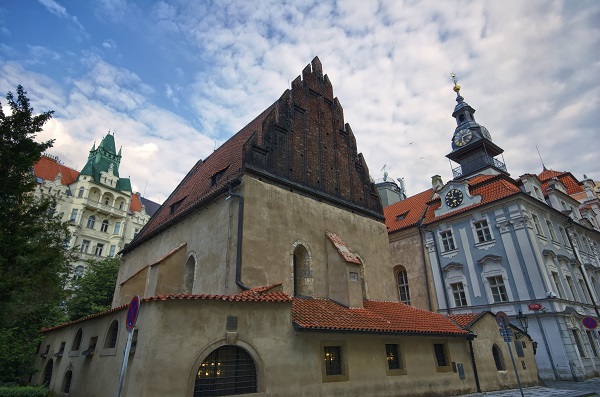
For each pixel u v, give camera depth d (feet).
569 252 97.50
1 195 37.88
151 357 28.45
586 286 95.14
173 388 28.40
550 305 76.28
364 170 76.18
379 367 42.63
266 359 33.96
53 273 65.57
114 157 209.15
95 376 36.60
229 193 51.29
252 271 46.85
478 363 54.34
